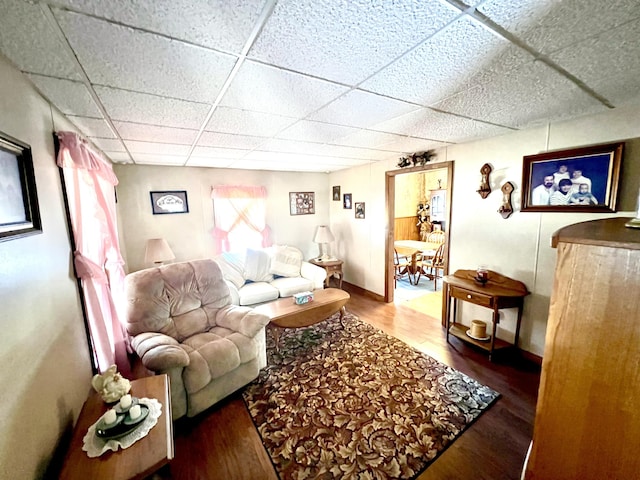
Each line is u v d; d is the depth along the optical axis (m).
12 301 0.93
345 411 1.95
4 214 0.93
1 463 0.81
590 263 0.66
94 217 2.01
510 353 2.66
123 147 2.57
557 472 0.74
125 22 0.85
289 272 4.13
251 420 1.89
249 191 4.23
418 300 4.25
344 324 3.39
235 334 2.26
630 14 0.86
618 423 0.64
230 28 0.90
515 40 1.02
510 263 2.59
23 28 0.85
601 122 1.94
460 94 1.54
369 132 2.32
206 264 2.70
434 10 0.84
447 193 3.06
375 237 4.23
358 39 0.99
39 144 1.33
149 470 1.02
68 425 1.31
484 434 1.74
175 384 1.77
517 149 2.45
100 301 2.02
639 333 0.60
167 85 1.33
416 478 1.47
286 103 1.61
